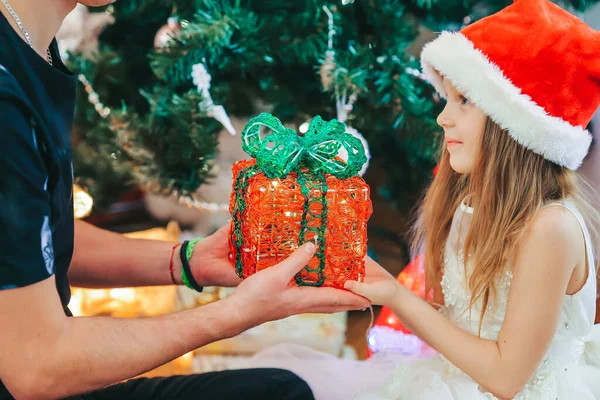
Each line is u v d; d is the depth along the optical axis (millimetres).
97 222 2248
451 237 1229
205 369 1678
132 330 850
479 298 1132
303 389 1120
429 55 1104
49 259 785
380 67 1565
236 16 1469
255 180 978
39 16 873
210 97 1524
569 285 1062
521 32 1006
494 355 1033
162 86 1593
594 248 1191
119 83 1686
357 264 1013
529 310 1021
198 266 1203
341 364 1366
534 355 1023
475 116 1072
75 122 1683
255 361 1396
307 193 952
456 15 1608
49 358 783
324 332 1774
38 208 766
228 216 2188
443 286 1216
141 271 1218
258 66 1572
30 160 763
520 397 1061
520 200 1062
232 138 2002
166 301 1801
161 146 1590
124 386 1105
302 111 1673
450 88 1101
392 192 1866
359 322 1994
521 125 1011
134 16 1643
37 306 771
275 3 1507
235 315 907
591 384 1108
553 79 1000
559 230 1016
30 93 818
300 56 1505
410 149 1688
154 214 2270
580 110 1023
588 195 1234
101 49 1693
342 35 1570
